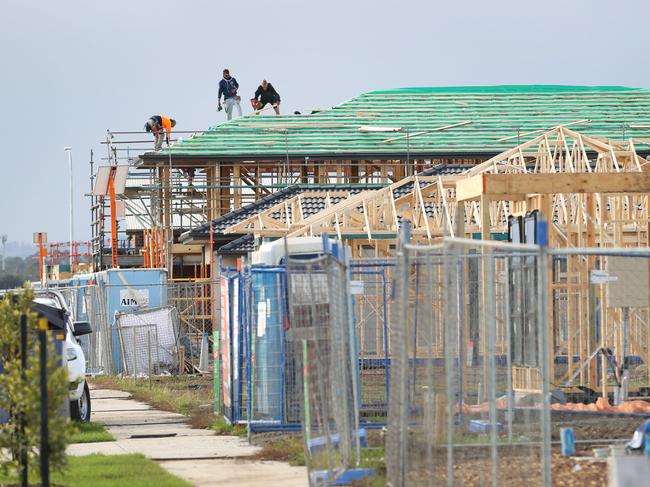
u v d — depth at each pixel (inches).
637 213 3193.9
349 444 1515.7
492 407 1208.8
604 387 2187.5
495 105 5615.2
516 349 2193.7
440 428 1485.0
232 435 1969.7
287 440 1833.2
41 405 1225.4
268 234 3452.3
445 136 5339.6
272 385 1955.0
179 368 3651.6
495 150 5211.6
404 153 5172.2
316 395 1424.7
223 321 2193.7
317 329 1433.3
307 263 1360.7
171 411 2472.9
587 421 1825.8
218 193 5255.9
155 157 5108.3
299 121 5428.2
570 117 5526.6
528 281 2181.3
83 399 2194.9
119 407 2583.7
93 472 1510.8
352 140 5285.4
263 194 5344.5
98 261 5935.0
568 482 1350.9
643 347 2519.7
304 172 5319.9
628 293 1948.8
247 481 1453.0
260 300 1966.0
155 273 3914.9
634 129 5403.5
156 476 1478.8
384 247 3371.1
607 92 5733.3
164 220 5295.3
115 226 4982.8
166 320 3683.6
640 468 1192.8
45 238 6609.3
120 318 3661.4
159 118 5295.3
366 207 3319.4
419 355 2023.9
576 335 2536.9
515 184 2242.9
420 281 2033.7
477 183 2269.9
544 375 1099.3
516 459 1508.4
